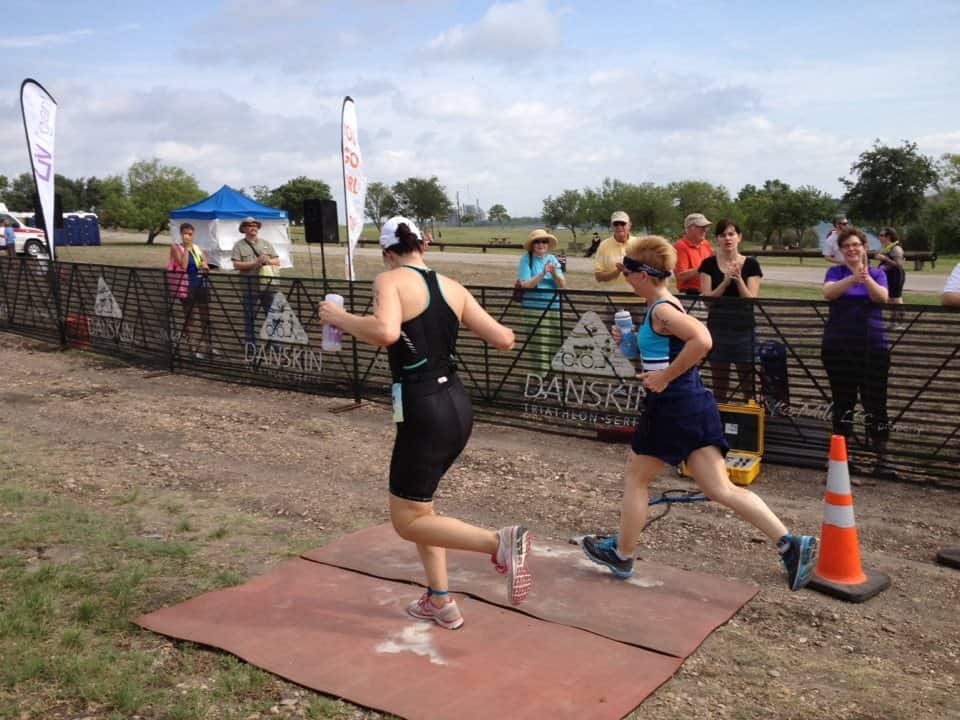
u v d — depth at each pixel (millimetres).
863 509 5352
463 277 23672
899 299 7961
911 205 47656
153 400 8852
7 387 9547
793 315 6125
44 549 4438
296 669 3156
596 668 3203
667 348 3701
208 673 3160
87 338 12102
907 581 4211
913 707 3016
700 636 3510
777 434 6324
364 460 6543
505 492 5730
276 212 28969
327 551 4453
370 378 8711
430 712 2857
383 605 3762
